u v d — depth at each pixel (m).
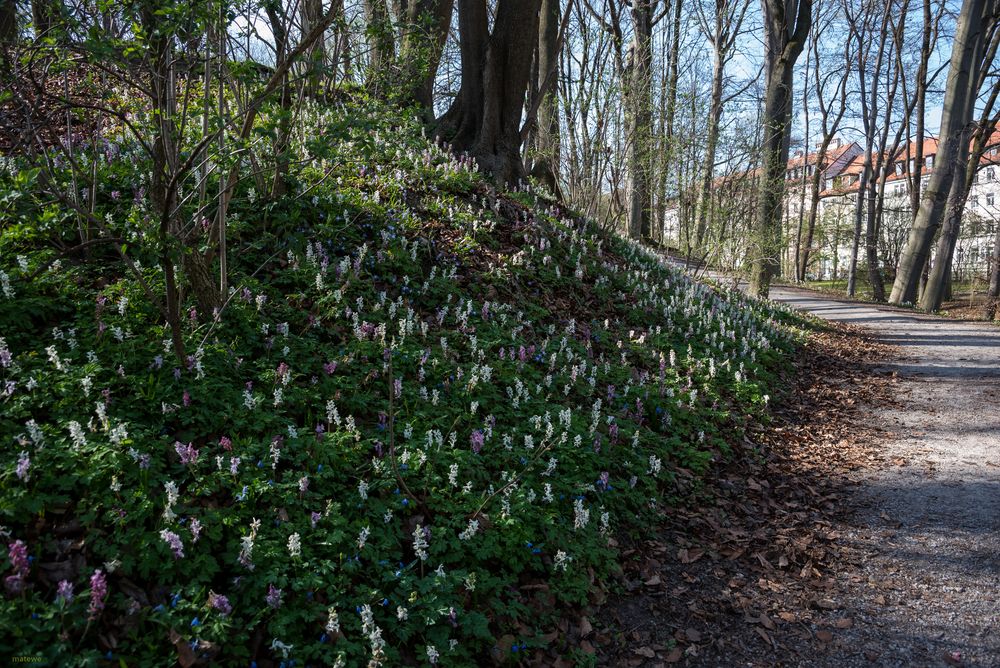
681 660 3.84
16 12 4.24
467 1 13.82
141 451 3.73
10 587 2.66
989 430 7.77
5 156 5.41
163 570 3.16
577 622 4.01
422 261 8.27
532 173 17.80
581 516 4.38
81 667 2.60
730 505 5.84
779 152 19.03
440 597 3.57
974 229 42.19
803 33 18.81
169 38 4.23
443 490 4.39
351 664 3.02
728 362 9.13
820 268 52.97
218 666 2.85
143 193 6.41
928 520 5.55
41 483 3.33
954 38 20.69
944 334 14.81
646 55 13.70
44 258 5.18
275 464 4.02
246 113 4.92
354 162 9.20
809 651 3.96
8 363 4.04
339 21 6.35
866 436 7.82
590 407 6.66
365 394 5.21
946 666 3.78
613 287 10.75
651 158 14.48
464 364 6.22
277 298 6.04
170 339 4.79
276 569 3.32
